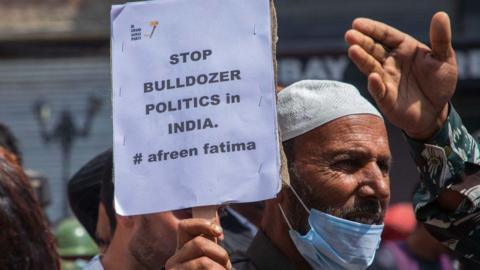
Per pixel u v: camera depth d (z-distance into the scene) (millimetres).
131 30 5277
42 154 23688
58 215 23172
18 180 4672
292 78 21734
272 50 5121
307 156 5977
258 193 5008
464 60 21469
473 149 5734
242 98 5102
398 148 20531
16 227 4527
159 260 6711
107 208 7715
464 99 21562
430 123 5543
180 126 5145
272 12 5156
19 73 23938
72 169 23641
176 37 5223
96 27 23953
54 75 23938
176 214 6641
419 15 22219
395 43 5457
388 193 5934
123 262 6871
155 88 5207
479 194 5621
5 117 23844
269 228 6137
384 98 5406
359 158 5926
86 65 24000
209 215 5078
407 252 10469
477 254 5816
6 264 4477
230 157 5062
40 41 24016
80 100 23875
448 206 5777
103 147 23719
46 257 4645
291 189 6004
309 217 5945
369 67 5359
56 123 23781
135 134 5188
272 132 5043
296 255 6059
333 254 5906
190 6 5234
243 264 6117
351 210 5875
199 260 4820
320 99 6039
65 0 24141
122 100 5230
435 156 5637
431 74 5445
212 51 5172
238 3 5188
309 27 22297
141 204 5113
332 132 5953
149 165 5141
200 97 5145
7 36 23875
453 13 21875
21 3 24094
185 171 5094
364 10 22312
